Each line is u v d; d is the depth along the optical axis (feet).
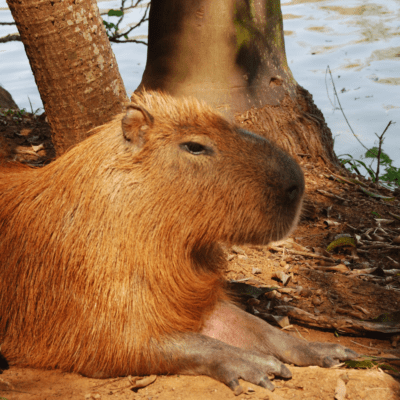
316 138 23.38
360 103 37.86
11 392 9.43
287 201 9.78
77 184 10.23
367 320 12.73
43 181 10.78
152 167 9.93
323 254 16.48
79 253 9.96
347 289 14.23
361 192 21.86
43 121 25.66
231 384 9.22
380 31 53.11
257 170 9.73
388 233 18.43
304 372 9.98
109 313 9.77
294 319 12.84
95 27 13.93
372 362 10.46
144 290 9.91
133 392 9.41
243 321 11.13
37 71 13.99
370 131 33.81
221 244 12.40
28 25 13.30
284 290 14.02
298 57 47.37
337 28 54.70
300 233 18.04
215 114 10.23
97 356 9.93
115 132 10.44
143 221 9.86
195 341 9.96
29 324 10.55
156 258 9.93
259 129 21.94
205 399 9.03
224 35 21.45
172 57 21.94
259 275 14.87
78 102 14.19
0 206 11.12
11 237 10.73
